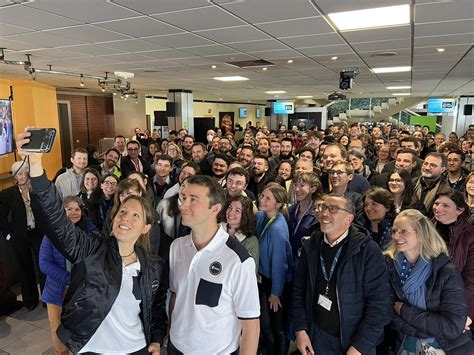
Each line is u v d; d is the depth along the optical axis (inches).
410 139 208.5
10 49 213.3
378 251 72.1
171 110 526.0
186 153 257.8
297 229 104.7
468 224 87.5
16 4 127.3
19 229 131.2
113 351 59.0
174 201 108.7
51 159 350.6
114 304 58.6
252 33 171.6
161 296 65.5
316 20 148.9
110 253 60.2
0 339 117.8
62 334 59.4
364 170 187.9
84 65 277.9
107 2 125.6
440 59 245.9
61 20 148.7
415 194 131.0
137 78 365.1
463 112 618.2
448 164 158.4
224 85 445.7
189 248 59.3
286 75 340.5
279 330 93.1
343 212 72.5
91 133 551.5
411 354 72.4
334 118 853.2
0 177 235.8
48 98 354.9
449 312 67.6
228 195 114.3
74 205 103.9
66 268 96.7
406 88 490.3
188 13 138.9
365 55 231.1
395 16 143.4
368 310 70.4
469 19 146.6
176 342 58.7
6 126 230.1
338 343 72.5
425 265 71.4
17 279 152.2
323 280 74.7
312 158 176.2
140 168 217.5
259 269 95.4
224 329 56.0
